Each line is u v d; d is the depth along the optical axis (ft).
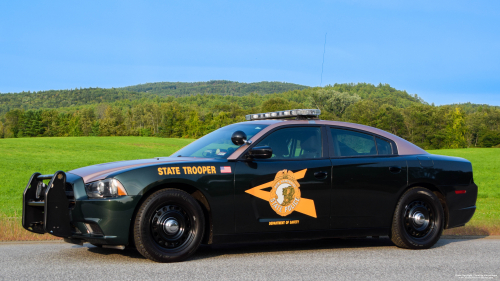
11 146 208.85
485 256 16.40
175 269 13.12
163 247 14.01
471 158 198.39
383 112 395.96
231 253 16.03
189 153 16.65
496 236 22.56
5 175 107.04
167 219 13.93
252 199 15.10
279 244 18.38
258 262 14.43
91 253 15.61
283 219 15.52
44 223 12.99
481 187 90.58
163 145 262.67
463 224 18.83
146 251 13.62
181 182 14.16
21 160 153.99
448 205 18.33
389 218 17.16
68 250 16.24
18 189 79.10
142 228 13.52
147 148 238.68
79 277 11.99
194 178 14.37
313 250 17.04
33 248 16.72
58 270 12.84
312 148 16.55
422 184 18.15
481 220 28.78
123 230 13.41
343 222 16.44
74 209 13.51
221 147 16.03
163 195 13.80
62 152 195.93
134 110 613.52
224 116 483.51
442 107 388.98
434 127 382.22
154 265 13.62
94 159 168.76
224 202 14.74
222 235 14.79
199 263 14.06
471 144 410.11
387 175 17.12
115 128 493.77
